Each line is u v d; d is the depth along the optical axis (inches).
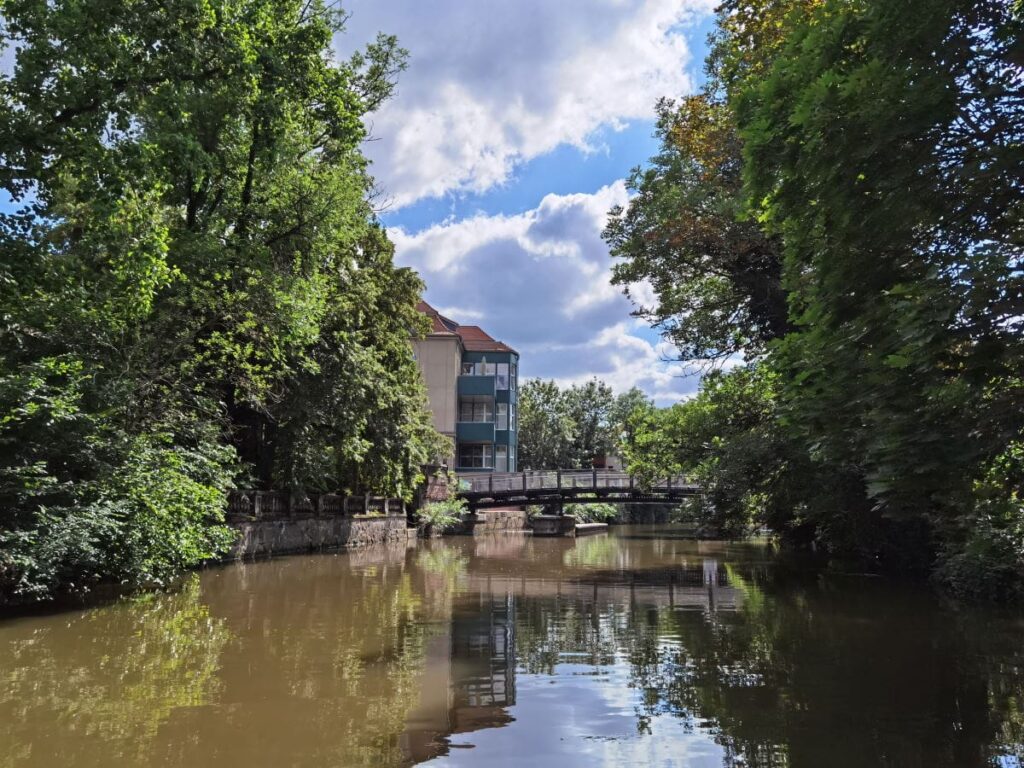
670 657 299.0
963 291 180.7
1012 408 181.0
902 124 189.0
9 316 479.2
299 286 673.6
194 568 635.5
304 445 844.6
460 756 181.6
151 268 492.1
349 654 304.2
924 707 223.6
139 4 465.7
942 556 512.1
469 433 1988.2
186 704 228.8
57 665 281.1
